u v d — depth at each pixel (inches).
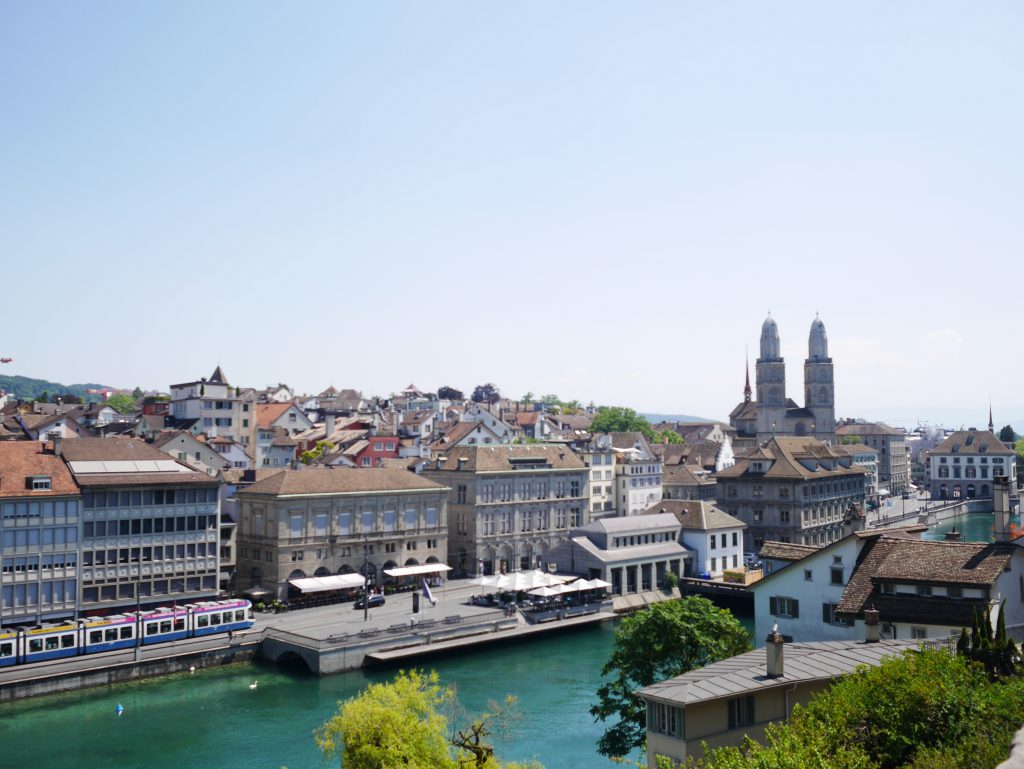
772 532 6210.6
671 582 5002.5
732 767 1099.9
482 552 5285.4
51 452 3764.8
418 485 4933.6
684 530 5383.9
